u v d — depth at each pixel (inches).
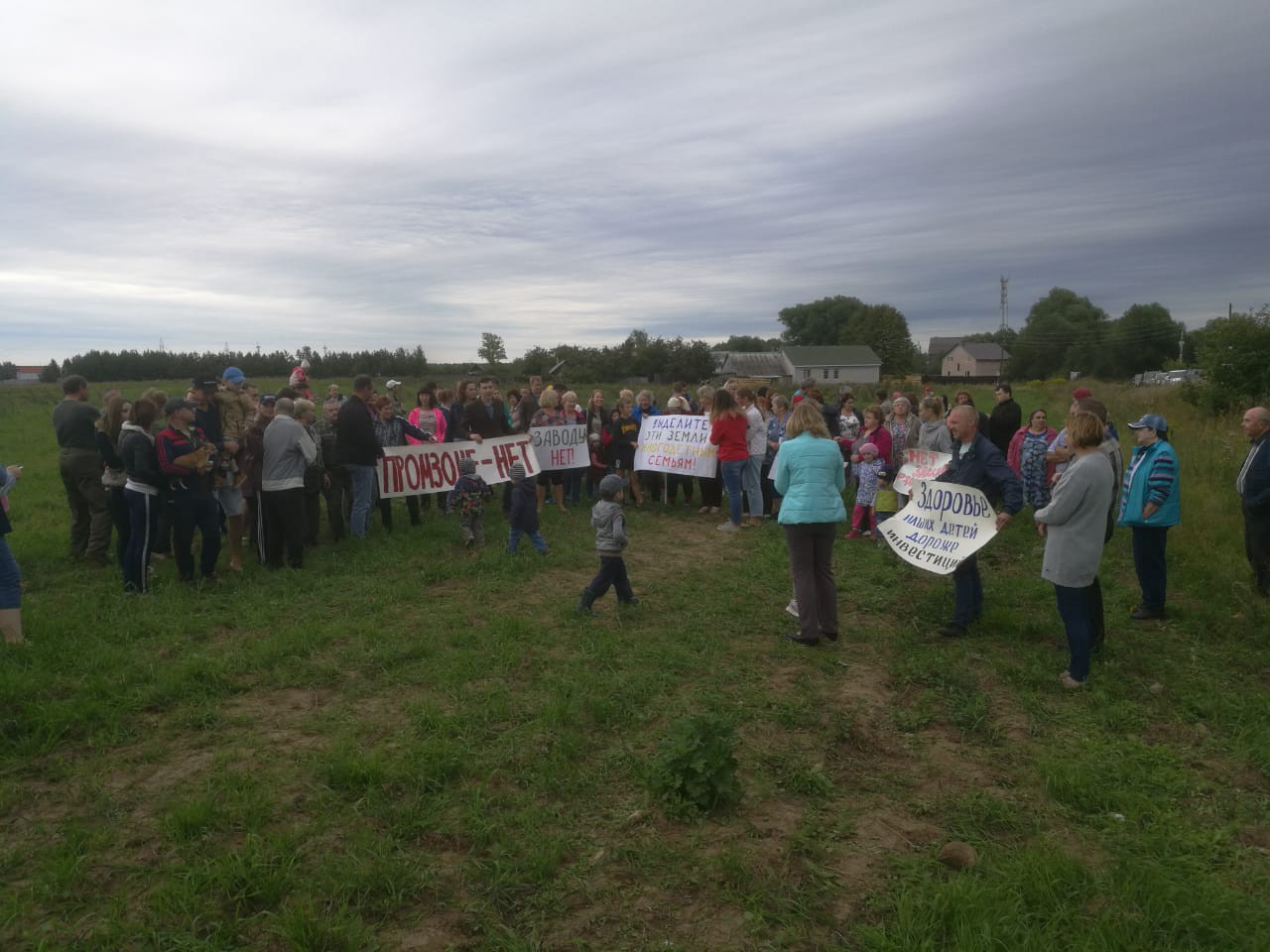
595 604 310.2
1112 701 223.5
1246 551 305.7
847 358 3565.5
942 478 290.4
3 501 246.7
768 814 166.7
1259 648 262.8
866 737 202.2
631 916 134.5
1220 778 183.8
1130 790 174.7
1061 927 130.0
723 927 132.3
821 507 262.2
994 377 3799.2
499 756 185.6
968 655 255.3
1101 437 229.6
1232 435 691.4
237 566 358.0
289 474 346.6
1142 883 140.3
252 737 196.4
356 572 349.7
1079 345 3614.7
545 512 502.9
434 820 159.5
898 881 143.3
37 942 125.3
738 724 206.7
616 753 188.5
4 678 216.1
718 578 348.8
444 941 128.6
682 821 161.9
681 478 551.8
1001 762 190.9
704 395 519.5
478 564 363.3
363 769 173.0
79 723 199.6
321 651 256.5
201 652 254.1
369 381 397.7
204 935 128.7
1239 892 139.3
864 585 338.0
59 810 165.2
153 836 155.4
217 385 376.5
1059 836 159.5
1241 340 913.5
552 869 145.6
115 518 342.0
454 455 462.9
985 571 365.1
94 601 297.6
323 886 138.7
